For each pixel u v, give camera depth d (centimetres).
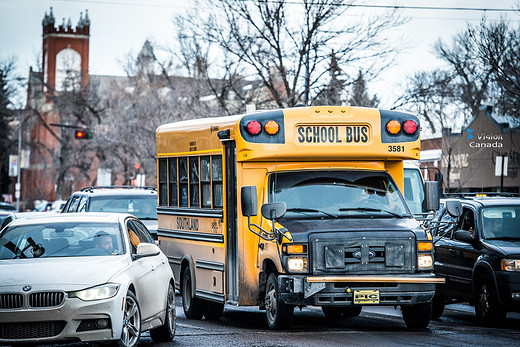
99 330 1244
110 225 1453
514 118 4294
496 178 4725
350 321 1923
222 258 1791
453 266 1966
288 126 1672
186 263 2014
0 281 1249
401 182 1769
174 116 6372
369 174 1712
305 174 1695
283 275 1562
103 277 1273
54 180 15538
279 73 4544
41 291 1237
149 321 1409
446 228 2031
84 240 1409
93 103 9381
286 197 1666
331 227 1579
